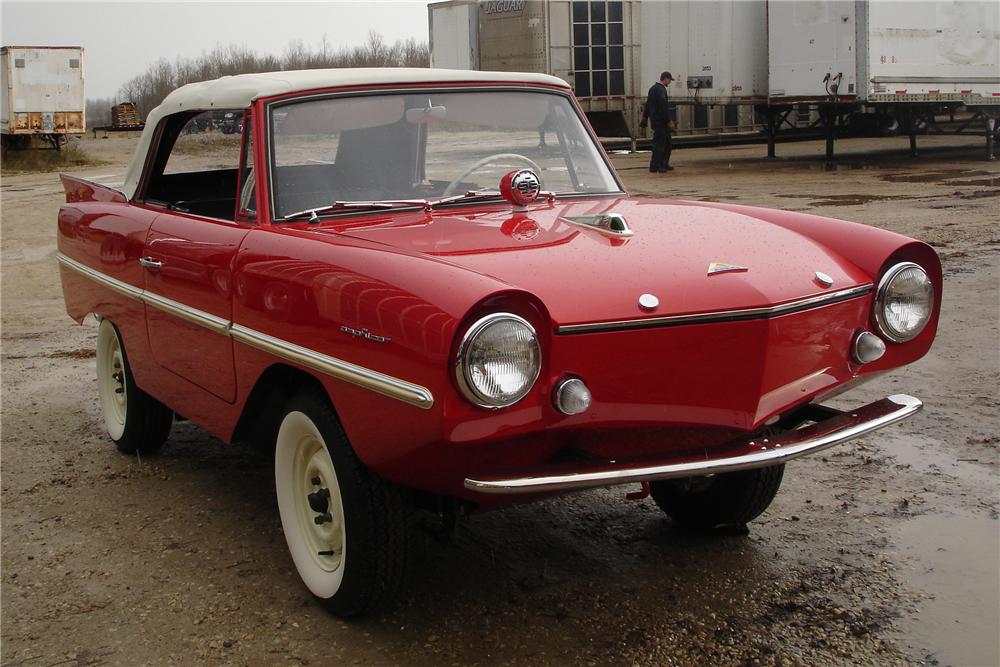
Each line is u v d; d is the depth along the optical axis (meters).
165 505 4.17
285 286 3.03
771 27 17.91
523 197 3.61
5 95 31.72
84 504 4.20
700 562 3.49
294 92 3.59
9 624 3.17
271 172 3.49
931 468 4.27
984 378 5.44
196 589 3.38
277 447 3.30
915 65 16.91
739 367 2.85
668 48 19.97
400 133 3.72
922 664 2.79
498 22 21.97
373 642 2.98
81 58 32.22
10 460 4.80
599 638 2.97
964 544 3.55
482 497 2.72
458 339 2.43
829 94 17.09
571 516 3.95
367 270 2.77
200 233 3.68
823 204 12.68
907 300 3.24
